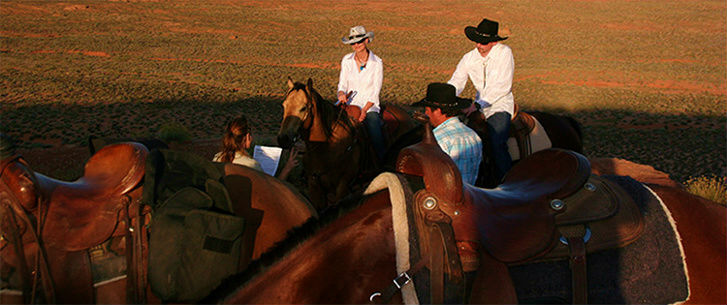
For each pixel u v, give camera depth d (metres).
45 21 71.19
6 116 24.20
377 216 1.70
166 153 2.55
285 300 1.62
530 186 1.99
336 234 1.68
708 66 53.53
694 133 26.09
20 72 40.25
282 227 2.70
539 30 77.25
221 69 47.06
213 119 26.25
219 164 2.85
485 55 4.81
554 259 1.66
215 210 2.40
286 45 64.12
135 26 71.69
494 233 1.62
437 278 1.50
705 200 1.99
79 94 32.19
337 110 5.53
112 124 23.94
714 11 91.75
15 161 2.29
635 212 1.84
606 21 84.56
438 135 3.42
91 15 77.38
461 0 108.56
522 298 1.58
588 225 1.75
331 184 5.76
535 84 42.91
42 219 2.32
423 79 45.81
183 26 73.94
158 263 2.21
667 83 45.22
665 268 1.75
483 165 4.94
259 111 29.42
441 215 1.59
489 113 4.94
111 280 2.38
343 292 1.58
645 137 24.80
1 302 2.24
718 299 1.73
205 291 2.21
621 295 1.67
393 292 1.52
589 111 32.38
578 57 58.47
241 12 88.56
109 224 2.40
